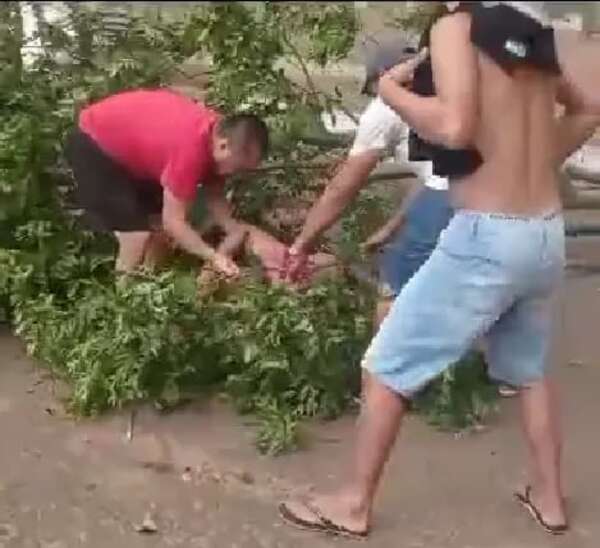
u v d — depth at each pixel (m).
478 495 4.03
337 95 4.89
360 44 4.75
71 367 4.53
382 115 4.01
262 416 4.41
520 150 3.33
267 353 4.36
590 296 5.76
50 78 5.16
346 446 4.32
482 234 3.34
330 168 4.93
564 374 4.96
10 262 4.93
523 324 3.61
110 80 5.04
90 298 4.72
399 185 4.88
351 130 5.04
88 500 3.97
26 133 4.93
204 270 4.55
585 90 3.52
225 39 4.78
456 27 3.22
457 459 4.25
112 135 4.61
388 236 4.55
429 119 3.20
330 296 4.45
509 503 3.98
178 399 4.53
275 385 4.50
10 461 4.19
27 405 4.58
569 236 6.02
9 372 4.84
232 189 4.98
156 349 4.37
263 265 4.56
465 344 3.49
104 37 5.15
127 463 4.20
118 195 4.69
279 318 4.33
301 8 4.71
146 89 4.98
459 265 3.39
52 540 3.74
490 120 3.29
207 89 4.93
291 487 4.06
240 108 4.83
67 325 4.67
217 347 4.55
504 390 4.62
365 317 4.49
